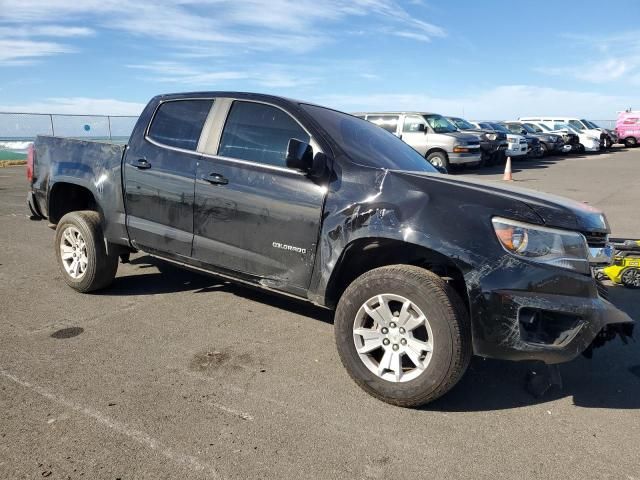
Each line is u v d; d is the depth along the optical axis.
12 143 23.17
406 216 3.06
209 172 3.89
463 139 16.58
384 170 3.29
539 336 2.94
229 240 3.82
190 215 4.02
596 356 3.85
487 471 2.52
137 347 3.79
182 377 3.36
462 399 3.21
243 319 4.39
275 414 2.96
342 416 2.96
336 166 3.41
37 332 4.00
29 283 5.21
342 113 4.37
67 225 4.83
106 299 4.77
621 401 3.23
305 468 2.50
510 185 3.56
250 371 3.48
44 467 2.44
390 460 2.58
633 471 2.55
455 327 2.87
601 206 10.65
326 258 3.34
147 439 2.68
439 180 3.20
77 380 3.27
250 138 3.84
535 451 2.69
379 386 3.09
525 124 30.31
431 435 2.81
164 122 4.36
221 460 2.54
